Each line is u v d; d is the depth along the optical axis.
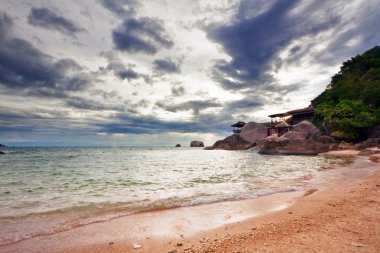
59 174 21.77
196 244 5.97
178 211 9.09
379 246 5.15
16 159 44.66
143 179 17.94
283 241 5.74
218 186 14.42
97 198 11.35
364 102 66.31
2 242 6.26
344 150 48.03
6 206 9.87
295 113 85.25
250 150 74.75
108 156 57.16
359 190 11.48
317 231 6.30
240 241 5.94
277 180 16.42
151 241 6.29
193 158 47.94
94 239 6.46
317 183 14.80
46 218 8.30
